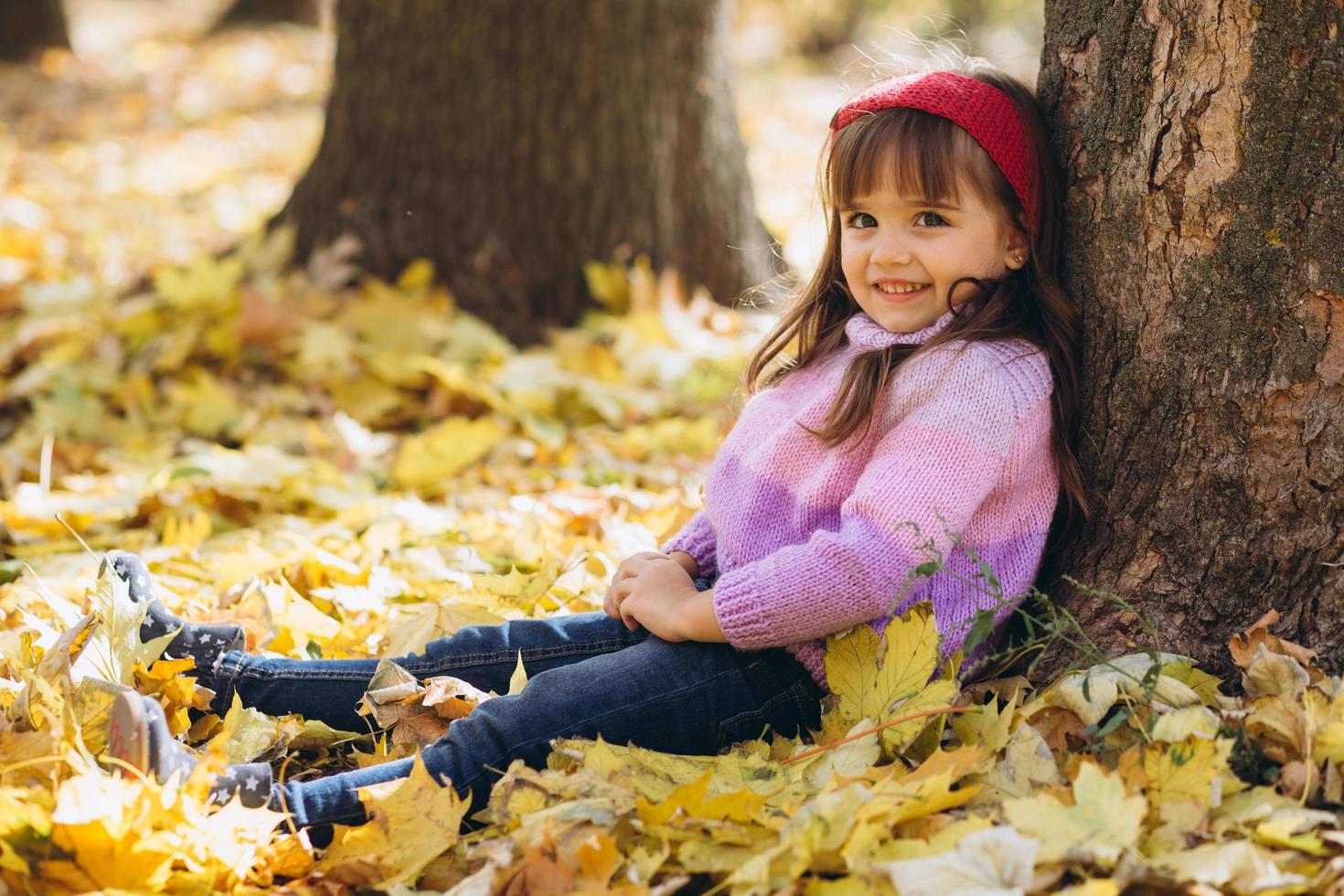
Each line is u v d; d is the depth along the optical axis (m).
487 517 3.09
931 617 1.75
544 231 4.53
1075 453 1.94
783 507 1.96
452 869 1.58
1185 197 1.76
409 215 4.55
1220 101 1.71
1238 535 1.79
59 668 1.79
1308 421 1.72
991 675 1.94
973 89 1.89
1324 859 1.41
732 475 2.03
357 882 1.58
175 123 9.28
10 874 1.49
